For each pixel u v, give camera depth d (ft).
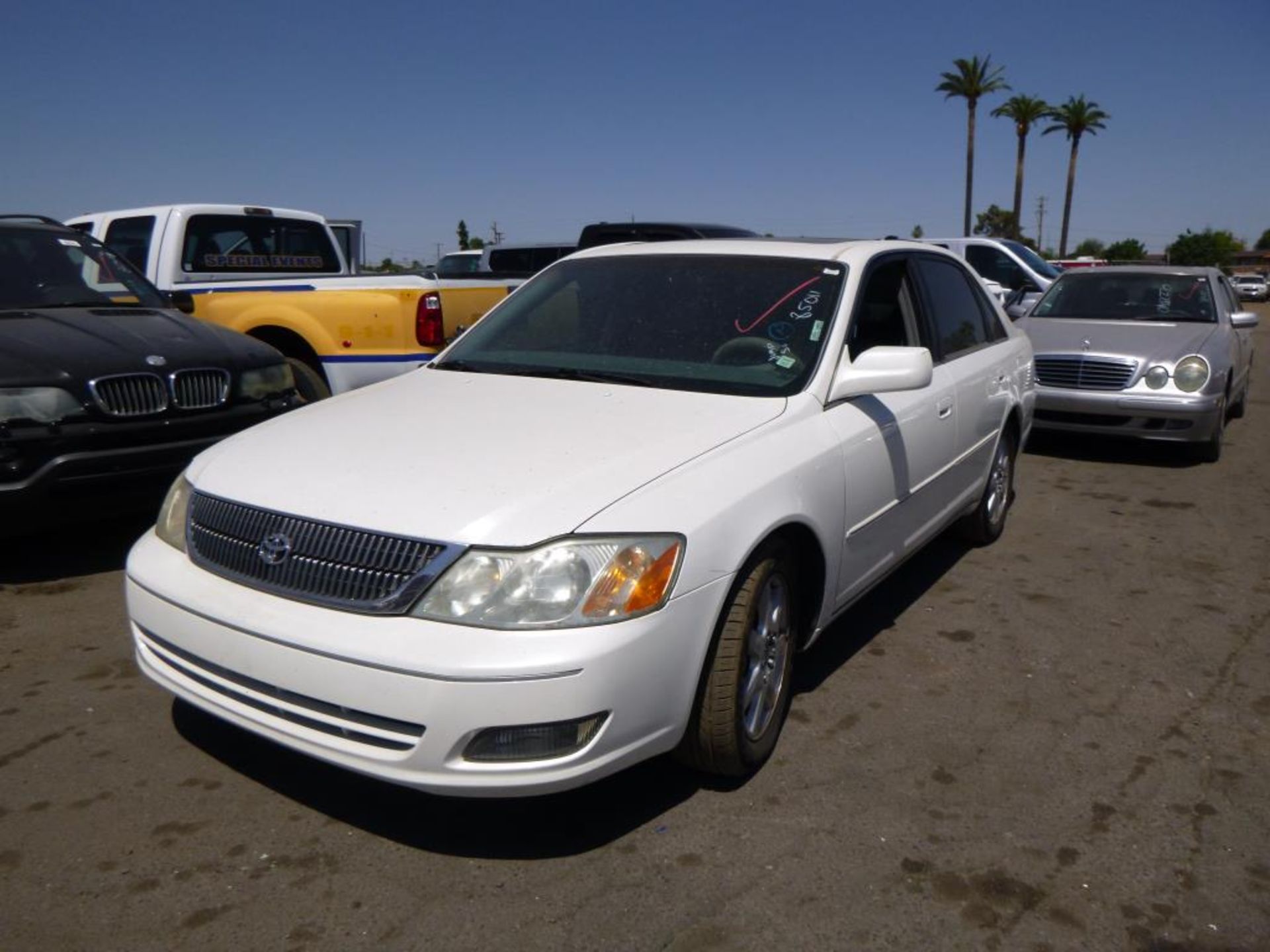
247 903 9.04
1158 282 31.30
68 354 16.39
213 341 18.74
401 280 24.64
